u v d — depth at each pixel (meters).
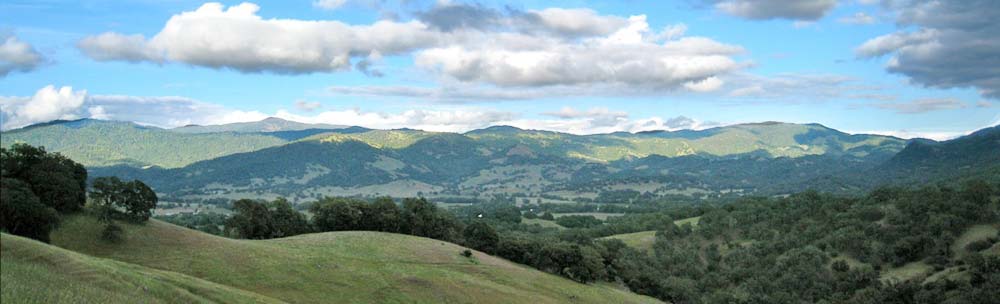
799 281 162.25
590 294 123.56
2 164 91.38
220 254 94.12
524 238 164.75
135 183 101.00
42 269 59.56
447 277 106.81
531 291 112.62
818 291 157.00
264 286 84.19
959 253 158.25
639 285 157.62
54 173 95.06
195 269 85.50
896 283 146.62
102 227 93.81
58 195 93.00
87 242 88.75
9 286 52.06
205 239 102.06
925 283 144.25
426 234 170.62
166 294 62.34
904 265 163.38
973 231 165.75
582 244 187.12
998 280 129.12
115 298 56.00
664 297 159.38
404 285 96.75
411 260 116.75
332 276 94.38
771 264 180.12
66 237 88.38
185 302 61.81
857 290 151.62
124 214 99.12
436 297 94.56
